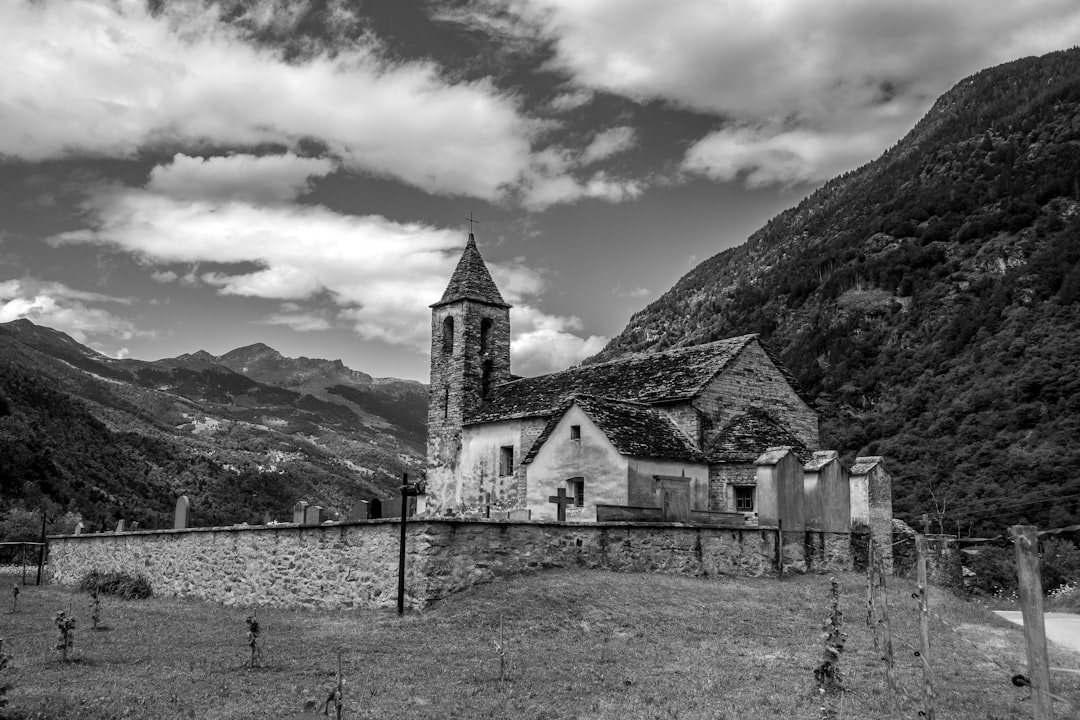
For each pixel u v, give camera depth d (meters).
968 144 155.88
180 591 30.80
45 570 40.84
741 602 24.62
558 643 19.59
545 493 36.88
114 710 14.21
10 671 17.02
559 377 48.53
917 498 66.88
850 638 21.59
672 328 173.12
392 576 22.86
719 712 14.48
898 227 135.50
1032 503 59.12
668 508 29.56
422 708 14.62
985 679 17.98
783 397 41.72
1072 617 31.97
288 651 18.95
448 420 51.44
